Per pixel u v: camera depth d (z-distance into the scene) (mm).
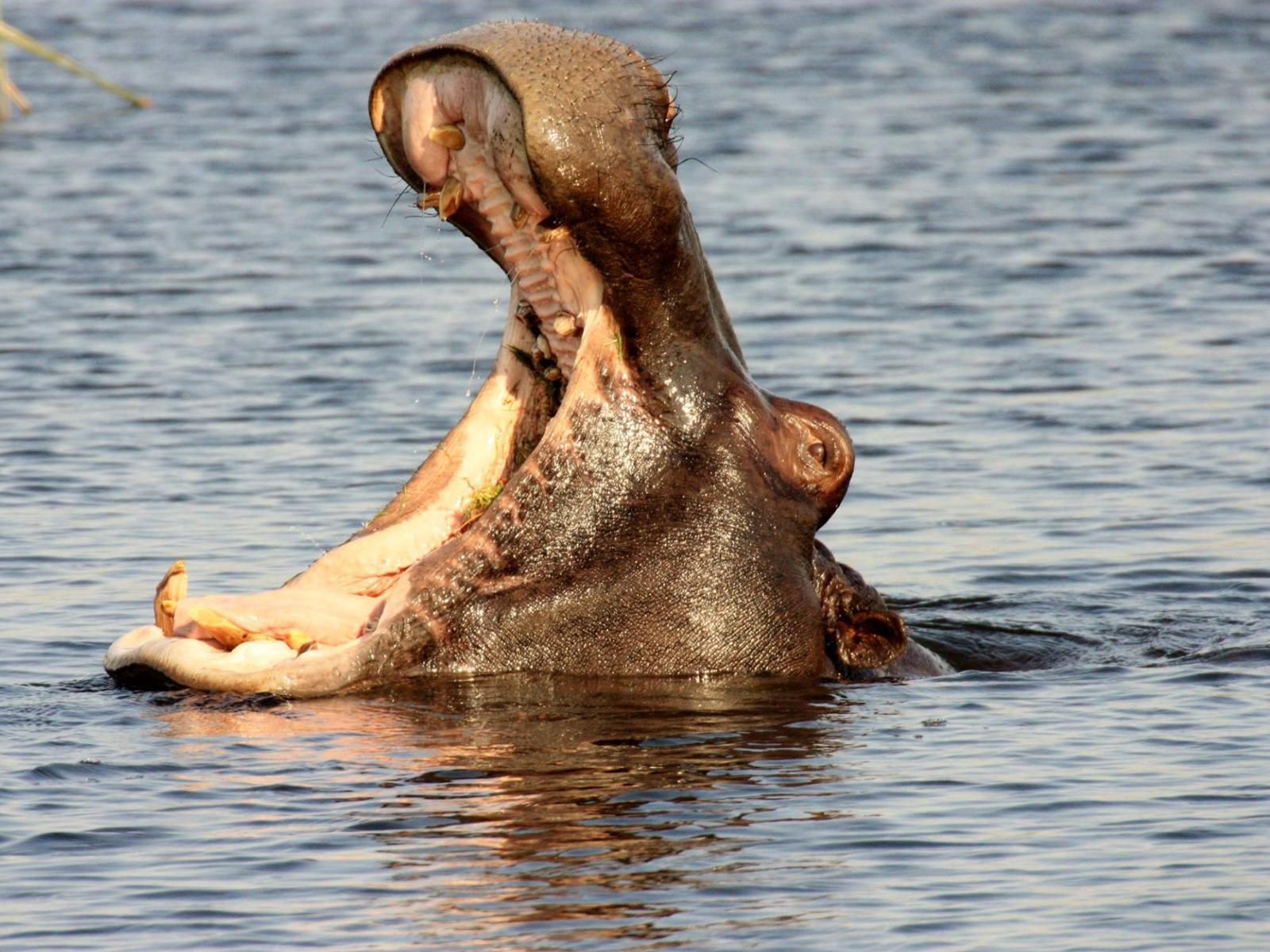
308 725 25422
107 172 86250
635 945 19312
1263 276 64312
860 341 56281
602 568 26734
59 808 22938
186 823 22422
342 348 55688
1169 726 26078
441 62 25047
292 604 26984
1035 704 27203
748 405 27188
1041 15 138625
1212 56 120000
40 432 46000
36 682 28297
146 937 19688
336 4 141750
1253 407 48031
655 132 25219
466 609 26625
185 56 120500
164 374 52375
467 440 27453
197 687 26906
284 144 93000
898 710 26750
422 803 22859
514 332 27359
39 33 128750
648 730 25359
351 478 42156
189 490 41094
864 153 90688
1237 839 22000
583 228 25031
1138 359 53531
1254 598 33875
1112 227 73250
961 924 19859
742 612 26969
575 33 25172
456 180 25672
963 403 49125
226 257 69188
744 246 71188
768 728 25609
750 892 20578
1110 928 19766
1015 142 93188
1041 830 22297
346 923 19859
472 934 19562
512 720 25594
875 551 37406
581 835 21984
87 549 36750
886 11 141500
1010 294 62500
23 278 65375
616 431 26703
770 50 123500
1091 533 38219
